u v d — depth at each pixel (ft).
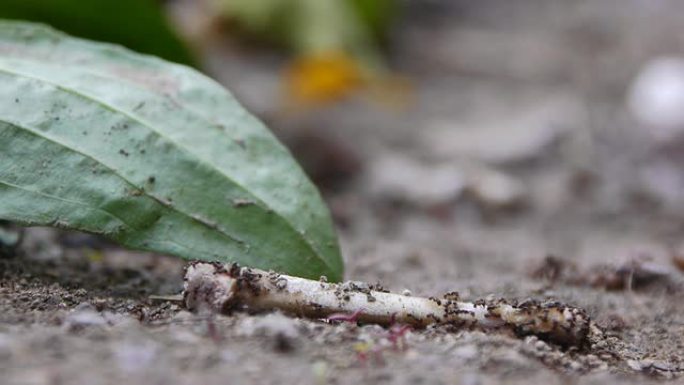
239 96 3.25
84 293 1.60
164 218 1.59
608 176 2.86
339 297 1.53
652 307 1.73
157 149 1.60
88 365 1.42
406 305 1.53
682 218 2.46
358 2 4.09
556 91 3.78
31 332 1.47
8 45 1.67
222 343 1.47
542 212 2.52
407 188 2.58
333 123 3.22
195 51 1.94
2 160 1.59
